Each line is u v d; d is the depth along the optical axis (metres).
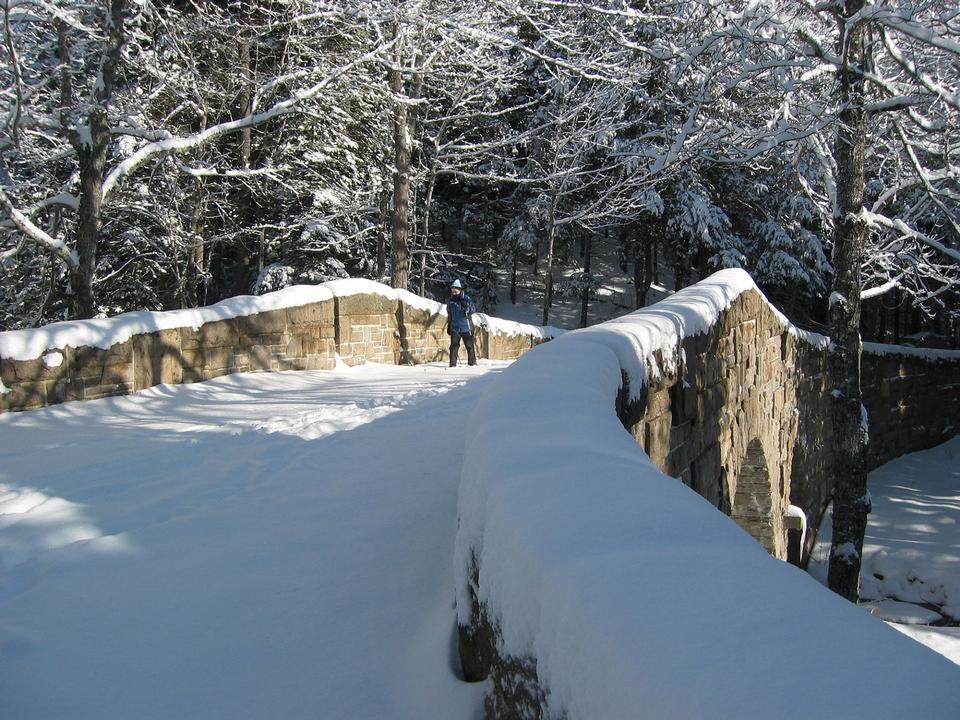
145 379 10.22
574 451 2.40
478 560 2.44
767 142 8.54
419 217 32.12
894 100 7.56
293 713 2.92
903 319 33.88
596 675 1.28
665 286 40.25
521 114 32.78
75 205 14.40
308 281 26.20
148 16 15.39
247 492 5.66
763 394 9.73
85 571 4.30
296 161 22.52
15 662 3.36
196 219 21.27
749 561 1.46
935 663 1.04
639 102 24.55
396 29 18.25
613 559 1.53
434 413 8.45
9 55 13.41
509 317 36.59
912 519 16.20
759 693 1.00
